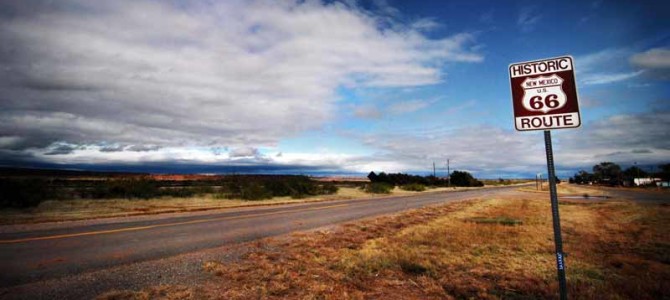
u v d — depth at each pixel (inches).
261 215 607.2
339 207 796.0
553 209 140.7
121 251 298.7
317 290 202.1
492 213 660.1
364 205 866.1
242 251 304.7
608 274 234.7
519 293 198.7
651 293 194.9
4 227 426.3
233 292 198.4
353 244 343.0
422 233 401.4
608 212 671.1
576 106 138.9
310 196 1250.6
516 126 149.4
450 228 439.5
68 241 339.3
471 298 191.2
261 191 1099.9
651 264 261.7
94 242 336.2
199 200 949.8
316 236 386.6
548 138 143.1
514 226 466.0
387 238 371.6
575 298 186.1
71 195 861.2
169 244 332.8
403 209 746.8
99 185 960.9
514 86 151.6
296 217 579.8
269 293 197.5
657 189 2544.3
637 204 877.8
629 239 363.6
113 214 581.6
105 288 202.5
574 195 1505.9
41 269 238.7
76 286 205.2
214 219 539.5
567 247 321.4
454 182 3376.0
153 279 220.8
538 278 224.5
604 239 366.0
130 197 914.1
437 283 217.9
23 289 198.5
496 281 221.0
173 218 546.6
